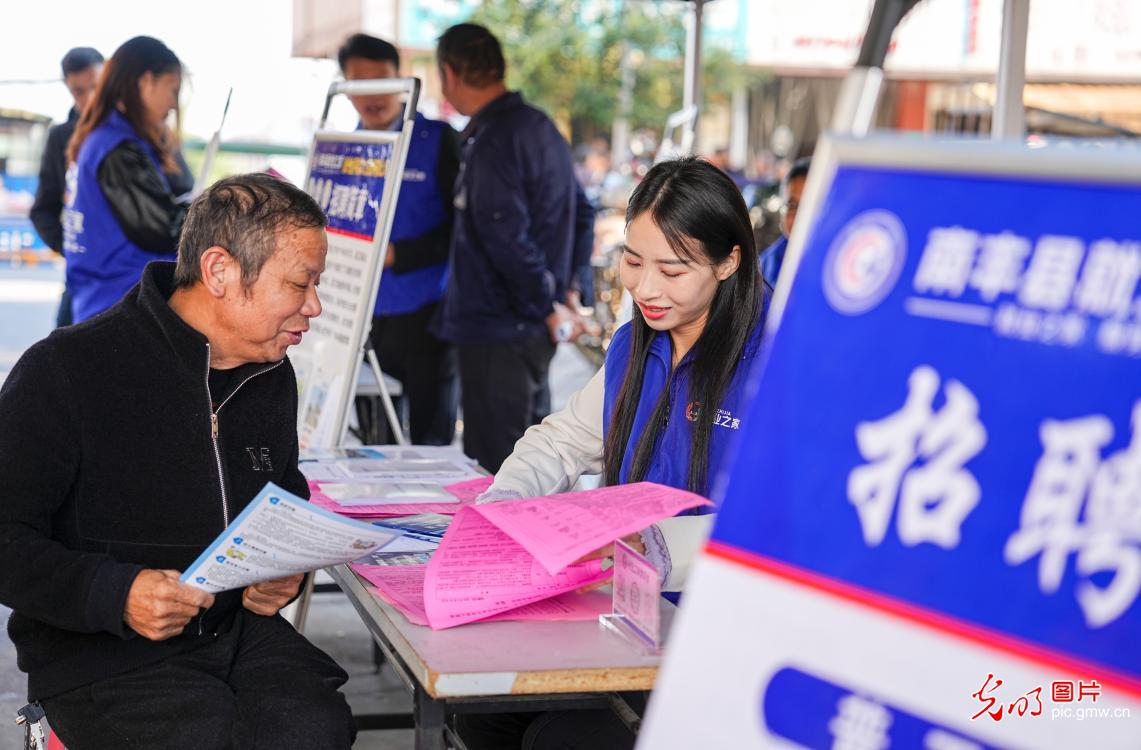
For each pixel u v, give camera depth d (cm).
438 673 166
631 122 1969
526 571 191
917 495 107
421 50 1525
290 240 203
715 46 1819
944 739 104
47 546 190
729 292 221
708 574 115
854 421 110
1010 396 104
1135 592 99
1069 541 101
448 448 327
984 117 1013
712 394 220
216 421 208
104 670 200
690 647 115
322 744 192
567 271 447
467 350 444
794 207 429
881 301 111
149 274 206
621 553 185
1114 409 100
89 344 199
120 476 200
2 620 396
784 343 115
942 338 107
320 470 293
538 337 442
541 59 1861
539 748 202
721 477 220
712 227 214
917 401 108
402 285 468
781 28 1350
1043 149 105
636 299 223
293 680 204
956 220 108
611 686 170
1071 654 100
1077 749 100
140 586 186
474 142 430
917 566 106
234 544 176
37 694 201
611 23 1906
